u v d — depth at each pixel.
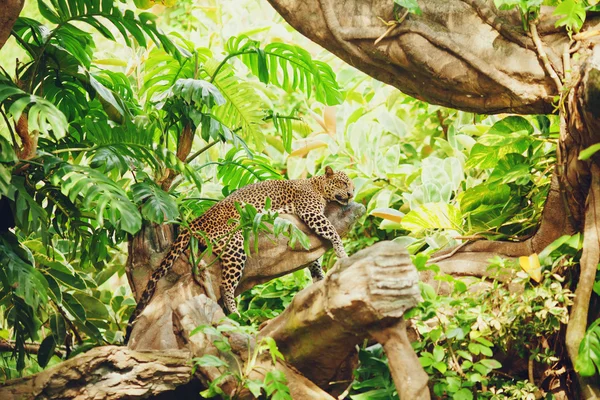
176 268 5.26
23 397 4.01
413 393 3.64
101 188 4.50
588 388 4.50
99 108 5.72
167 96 5.34
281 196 6.10
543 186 5.43
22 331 5.02
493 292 4.68
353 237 7.93
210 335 4.41
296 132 9.33
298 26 5.11
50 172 4.75
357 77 9.07
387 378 4.46
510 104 4.83
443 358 4.42
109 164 4.83
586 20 4.68
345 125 8.30
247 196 5.96
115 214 4.54
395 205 7.91
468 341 4.50
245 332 4.18
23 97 4.21
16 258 4.49
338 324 3.84
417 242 6.00
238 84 6.21
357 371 4.52
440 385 4.24
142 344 4.82
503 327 4.46
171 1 5.73
